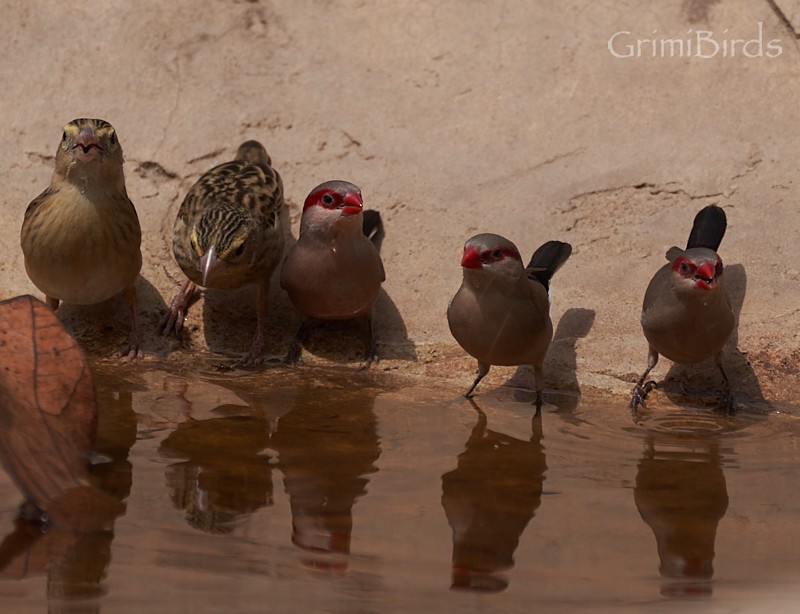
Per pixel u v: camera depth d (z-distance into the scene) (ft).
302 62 49.16
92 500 26.86
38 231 38.17
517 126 46.60
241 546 24.52
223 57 49.39
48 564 23.18
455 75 48.37
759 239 41.70
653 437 33.40
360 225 38.70
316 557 23.91
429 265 43.01
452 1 50.47
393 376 39.27
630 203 43.70
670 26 48.91
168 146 46.75
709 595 22.20
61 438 27.48
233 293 43.11
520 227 43.39
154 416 33.91
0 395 27.32
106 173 37.99
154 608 21.04
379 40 49.70
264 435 32.55
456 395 37.45
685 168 44.24
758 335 38.65
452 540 25.21
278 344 41.32
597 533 25.96
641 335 39.70
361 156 46.21
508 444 32.42
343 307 39.99
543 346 36.24
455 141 46.37
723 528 26.32
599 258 42.24
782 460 31.45
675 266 34.71
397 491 28.40
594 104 46.85
